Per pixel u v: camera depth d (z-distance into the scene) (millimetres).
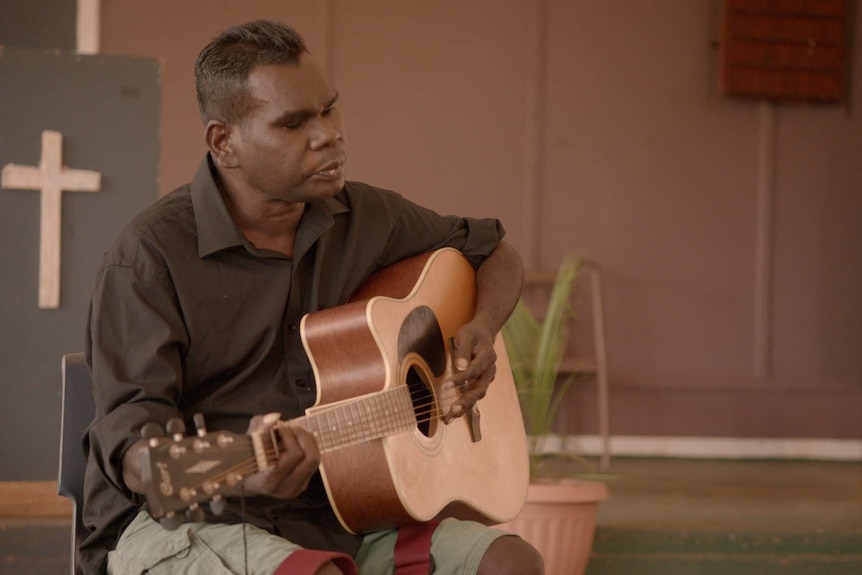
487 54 5293
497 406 2168
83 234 3324
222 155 1853
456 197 5270
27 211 3291
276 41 1815
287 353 1906
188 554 1679
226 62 1809
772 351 5457
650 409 5367
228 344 1843
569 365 5000
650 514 3604
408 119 5246
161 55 5059
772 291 5457
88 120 3330
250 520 1790
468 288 2221
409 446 1826
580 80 5344
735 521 3525
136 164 3354
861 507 3855
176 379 1734
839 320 5484
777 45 5352
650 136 5375
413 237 2209
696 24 5391
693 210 5402
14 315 3283
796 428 5469
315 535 1851
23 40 4980
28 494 3244
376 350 1844
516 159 5309
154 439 1411
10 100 3289
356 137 5207
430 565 1802
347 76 5203
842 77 5453
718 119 5410
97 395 1724
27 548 3154
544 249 5316
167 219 1829
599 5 5348
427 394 1968
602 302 5332
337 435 1719
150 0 5059
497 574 1749
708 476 4652
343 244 2051
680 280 5391
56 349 3305
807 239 5477
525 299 5262
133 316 1748
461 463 1980
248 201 1879
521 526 3025
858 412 5473
